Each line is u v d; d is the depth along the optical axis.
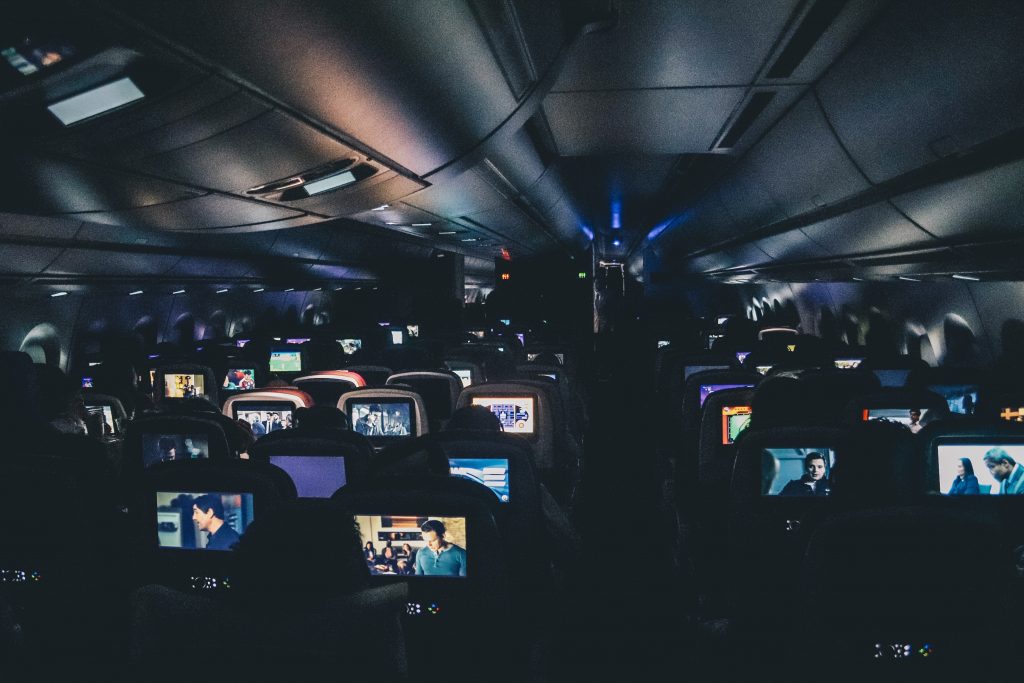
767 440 3.92
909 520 2.21
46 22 2.41
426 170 5.65
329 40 3.03
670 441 8.41
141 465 4.78
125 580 3.49
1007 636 2.32
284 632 1.38
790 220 9.65
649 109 6.75
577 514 8.01
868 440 3.53
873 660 2.36
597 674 4.43
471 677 2.96
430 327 21.22
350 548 1.45
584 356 20.61
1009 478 3.75
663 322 21.41
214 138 3.81
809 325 18.91
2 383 4.52
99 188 4.54
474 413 4.42
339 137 4.25
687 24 4.62
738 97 6.31
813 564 2.29
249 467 3.26
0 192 4.42
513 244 19.17
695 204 14.63
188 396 9.19
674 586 5.85
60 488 3.28
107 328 13.76
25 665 3.35
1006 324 9.32
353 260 19.19
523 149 8.49
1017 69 3.94
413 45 3.41
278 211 6.21
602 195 17.08
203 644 1.39
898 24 4.39
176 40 2.66
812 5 4.31
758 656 3.58
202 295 17.06
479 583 2.85
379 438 5.96
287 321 23.23
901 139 5.53
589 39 4.92
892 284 12.02
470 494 2.82
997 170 4.96
